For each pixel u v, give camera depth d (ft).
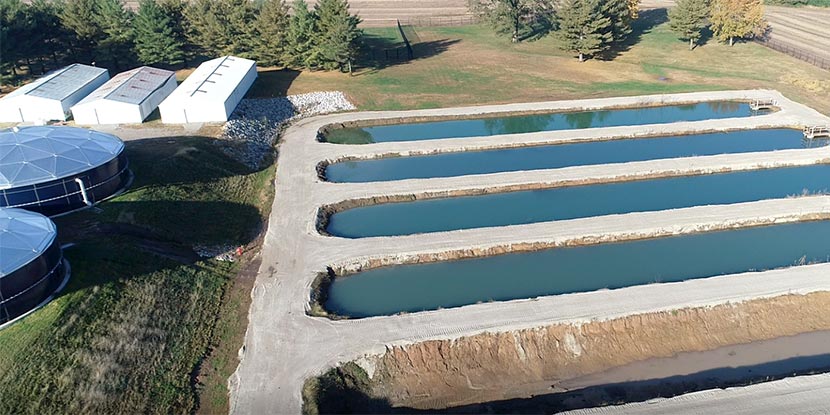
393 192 148.25
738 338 100.48
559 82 234.58
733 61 253.24
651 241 127.75
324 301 111.24
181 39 243.19
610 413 83.87
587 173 156.35
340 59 235.20
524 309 102.78
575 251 124.77
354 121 200.34
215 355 96.58
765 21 293.23
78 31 224.94
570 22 247.29
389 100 217.15
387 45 286.25
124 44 230.89
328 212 141.38
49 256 97.04
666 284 108.68
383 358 94.79
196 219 132.46
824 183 151.94
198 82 196.34
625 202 145.18
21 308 92.63
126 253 111.75
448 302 110.63
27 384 82.48
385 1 394.93
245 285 114.73
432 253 122.42
